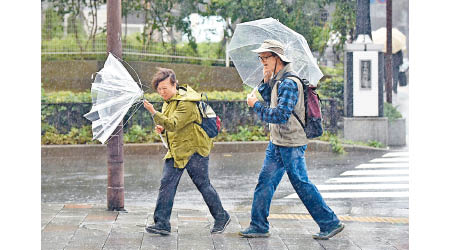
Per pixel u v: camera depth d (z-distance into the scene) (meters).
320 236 8.63
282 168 8.62
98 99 9.26
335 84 23.44
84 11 24.75
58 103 20.45
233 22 25.78
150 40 25.17
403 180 15.38
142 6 25.06
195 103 8.59
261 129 21.84
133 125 20.91
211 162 18.02
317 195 8.59
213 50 25.91
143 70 24.36
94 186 14.14
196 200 12.66
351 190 14.09
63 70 23.98
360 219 10.84
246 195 13.16
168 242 8.38
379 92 21.59
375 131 21.53
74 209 11.07
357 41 21.98
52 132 20.39
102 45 24.58
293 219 10.59
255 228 8.70
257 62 9.58
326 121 22.39
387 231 9.62
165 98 8.65
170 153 8.69
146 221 9.91
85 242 8.39
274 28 9.30
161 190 8.74
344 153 20.47
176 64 25.11
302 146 8.52
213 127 8.69
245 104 22.05
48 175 15.62
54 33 24.58
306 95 8.42
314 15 25.75
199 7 25.77
